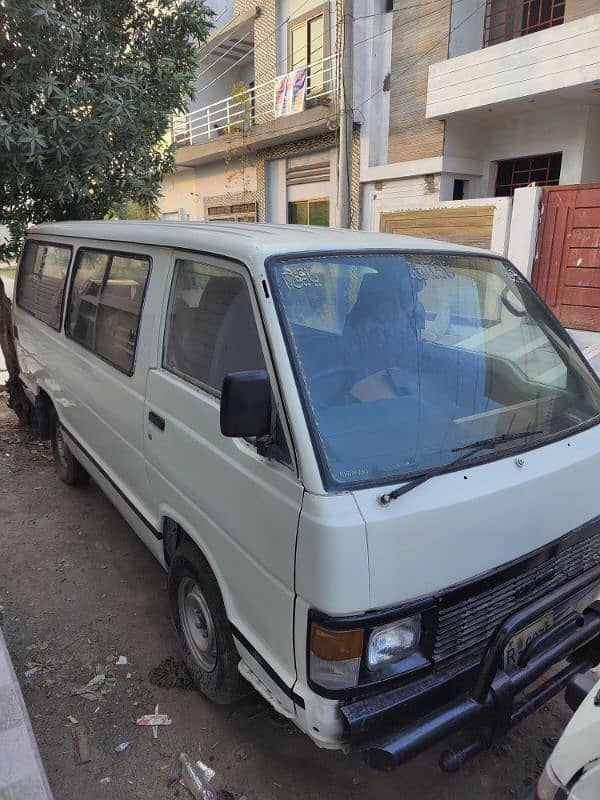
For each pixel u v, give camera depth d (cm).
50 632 324
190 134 1866
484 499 198
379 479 189
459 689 199
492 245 853
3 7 459
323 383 204
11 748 216
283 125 1292
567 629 227
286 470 192
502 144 1023
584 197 762
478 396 244
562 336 296
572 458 232
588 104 885
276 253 220
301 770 243
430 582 188
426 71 1024
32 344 516
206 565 252
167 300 280
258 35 1503
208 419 235
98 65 537
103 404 351
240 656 238
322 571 175
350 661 178
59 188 533
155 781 237
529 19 955
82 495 491
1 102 486
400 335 236
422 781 239
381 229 1016
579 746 155
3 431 648
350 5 854
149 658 305
